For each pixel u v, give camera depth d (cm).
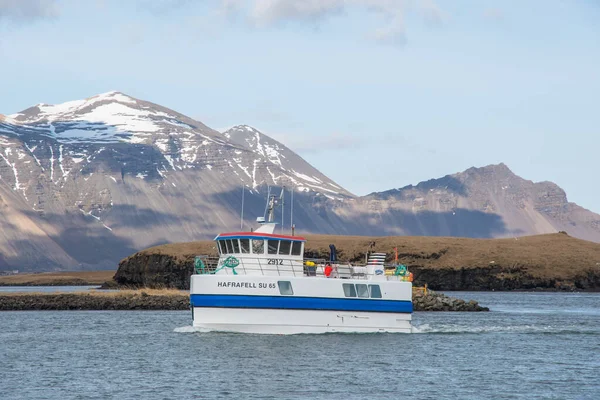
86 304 19338
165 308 19438
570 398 8125
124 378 8881
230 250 11306
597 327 14850
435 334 12900
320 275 11500
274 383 8569
